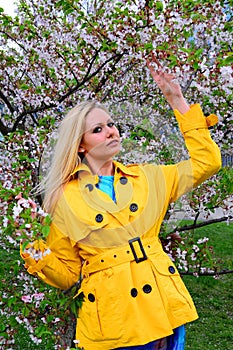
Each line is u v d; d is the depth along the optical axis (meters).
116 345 1.88
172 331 1.84
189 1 3.14
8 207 2.28
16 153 3.76
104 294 1.90
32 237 1.99
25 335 4.55
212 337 5.06
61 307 3.16
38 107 4.31
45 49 4.12
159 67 2.47
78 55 4.17
